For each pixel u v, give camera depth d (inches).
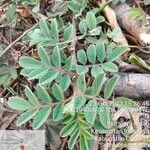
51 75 10.1
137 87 11.4
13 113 11.6
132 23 12.6
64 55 10.9
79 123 10.0
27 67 10.1
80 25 11.7
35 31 11.4
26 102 9.9
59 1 13.0
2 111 11.5
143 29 12.5
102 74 9.9
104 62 10.9
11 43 12.2
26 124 11.3
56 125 11.0
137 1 13.1
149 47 12.3
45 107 9.9
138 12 12.5
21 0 12.8
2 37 12.8
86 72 10.7
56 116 9.8
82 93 10.1
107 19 12.8
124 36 12.5
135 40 12.6
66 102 10.4
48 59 10.2
